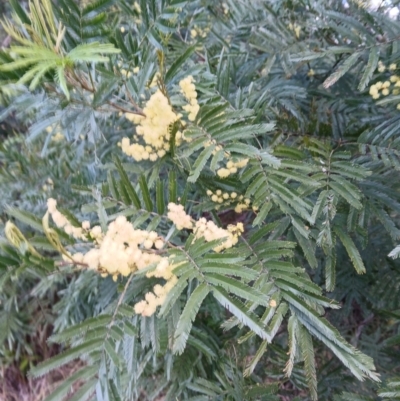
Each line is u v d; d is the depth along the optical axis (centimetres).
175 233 27
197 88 32
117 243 22
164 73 31
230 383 36
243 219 47
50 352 72
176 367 40
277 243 26
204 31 46
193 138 26
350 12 36
